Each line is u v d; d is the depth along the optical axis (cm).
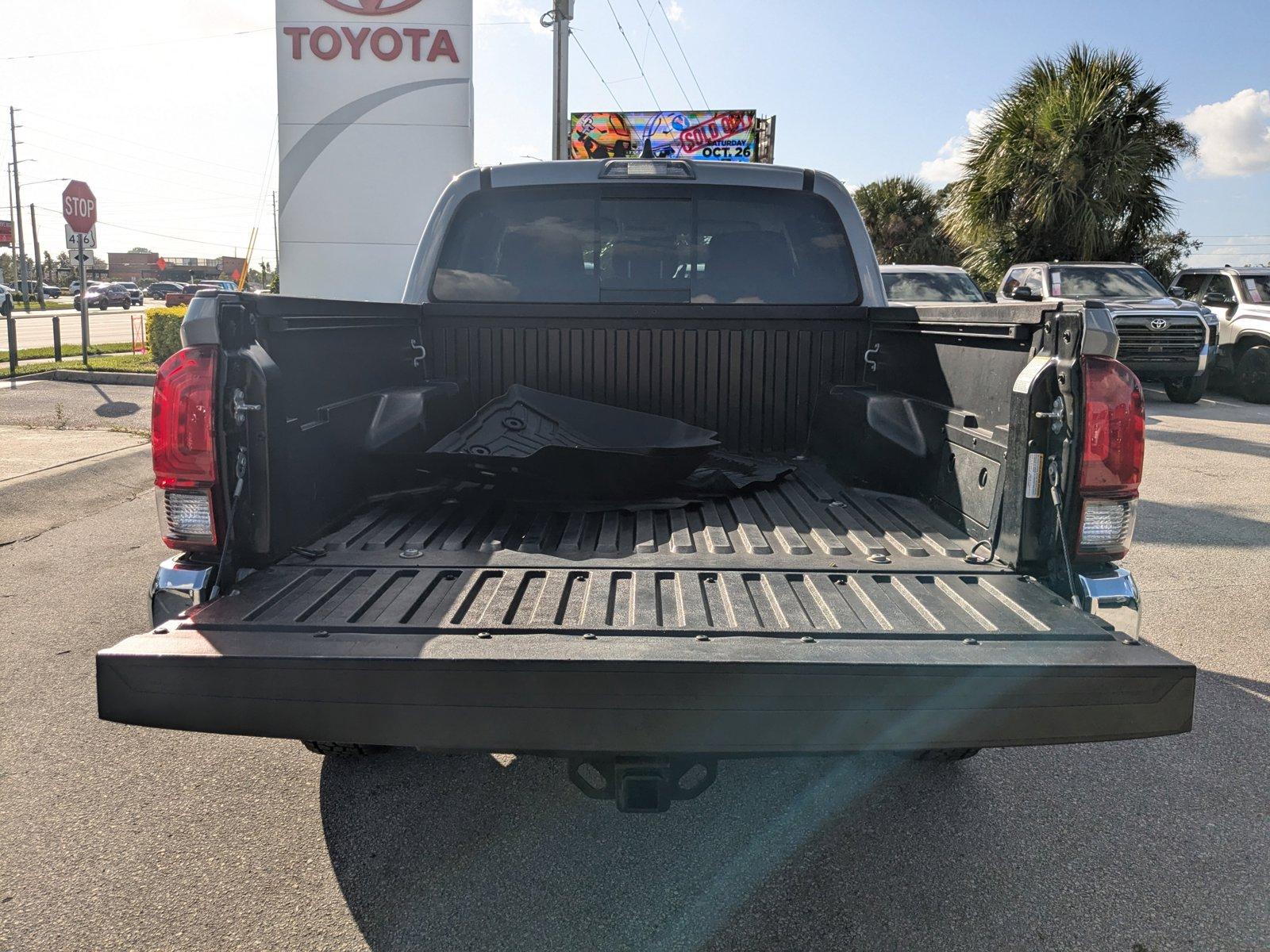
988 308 268
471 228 389
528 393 349
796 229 391
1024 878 273
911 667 198
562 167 383
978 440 272
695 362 378
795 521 297
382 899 262
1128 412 237
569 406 352
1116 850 288
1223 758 352
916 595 236
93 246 1616
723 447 382
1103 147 1805
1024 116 1867
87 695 398
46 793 319
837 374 379
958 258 2392
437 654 201
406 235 1283
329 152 1261
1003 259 1964
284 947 241
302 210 1269
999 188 1903
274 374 243
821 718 200
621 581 246
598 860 282
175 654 204
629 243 389
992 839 294
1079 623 219
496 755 352
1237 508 775
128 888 266
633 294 390
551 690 200
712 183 383
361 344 316
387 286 1291
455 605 228
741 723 200
